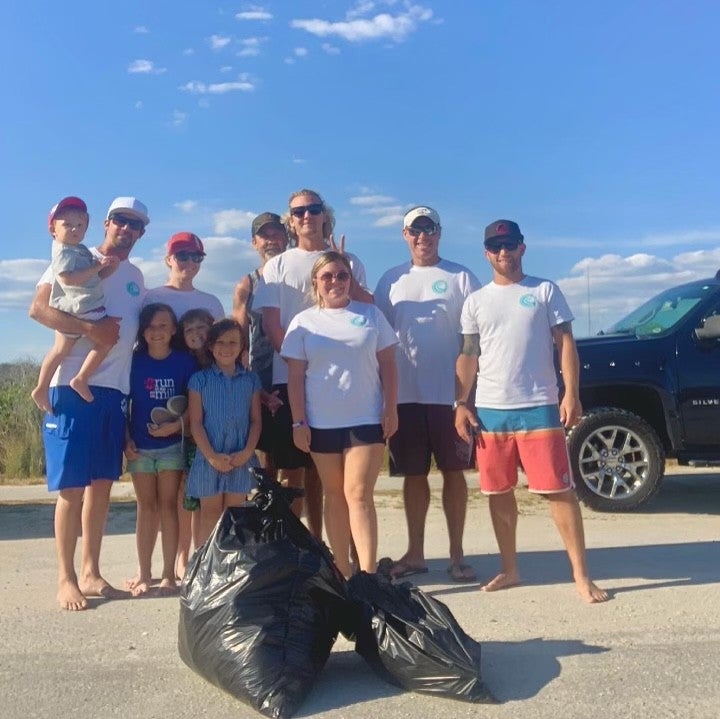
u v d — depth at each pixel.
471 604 4.69
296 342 4.74
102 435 4.80
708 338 7.87
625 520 7.42
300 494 3.89
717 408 7.82
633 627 4.21
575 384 4.85
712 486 9.41
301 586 3.53
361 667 3.74
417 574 5.46
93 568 4.98
